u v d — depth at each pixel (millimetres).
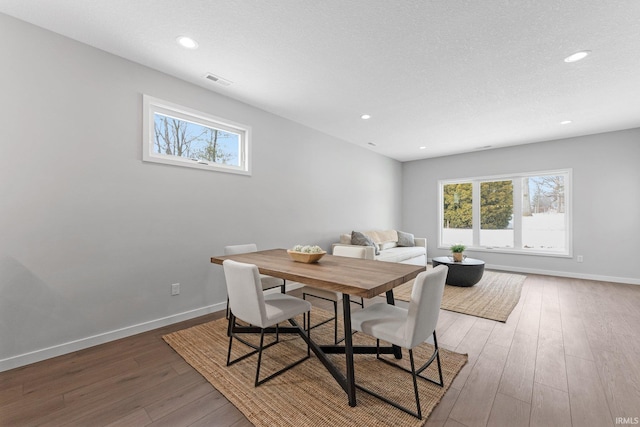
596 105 3352
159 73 2637
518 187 5328
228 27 2018
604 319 2818
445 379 1773
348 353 1564
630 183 4258
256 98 3227
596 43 2146
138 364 1982
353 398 1539
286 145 3883
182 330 2555
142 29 2053
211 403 1582
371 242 4594
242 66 2545
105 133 2324
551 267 4910
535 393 1649
